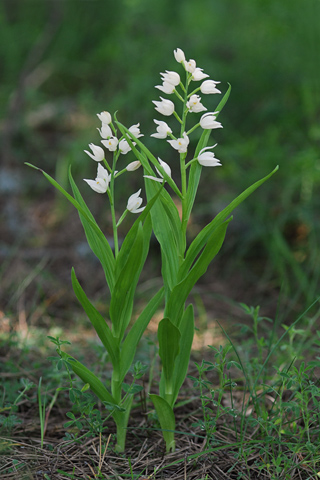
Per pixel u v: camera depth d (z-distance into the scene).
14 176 5.91
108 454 2.21
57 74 7.47
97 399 2.66
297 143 5.35
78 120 6.72
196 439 2.32
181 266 2.11
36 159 6.23
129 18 6.94
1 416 2.31
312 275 4.38
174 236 2.20
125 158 5.66
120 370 2.19
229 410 2.18
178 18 6.97
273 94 5.73
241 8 6.54
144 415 2.46
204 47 6.20
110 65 7.13
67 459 2.15
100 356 2.90
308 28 5.49
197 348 3.53
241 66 5.89
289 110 5.51
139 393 2.76
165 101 2.04
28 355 3.16
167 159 5.60
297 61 5.70
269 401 2.67
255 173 5.10
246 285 4.61
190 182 2.12
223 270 4.84
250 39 6.14
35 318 3.94
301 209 4.62
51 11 7.69
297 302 4.23
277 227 4.50
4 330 3.53
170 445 2.22
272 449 2.09
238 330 3.84
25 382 2.37
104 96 6.74
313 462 2.02
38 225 5.36
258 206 4.91
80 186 5.66
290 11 5.59
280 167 5.03
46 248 5.02
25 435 2.38
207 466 2.09
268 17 5.91
